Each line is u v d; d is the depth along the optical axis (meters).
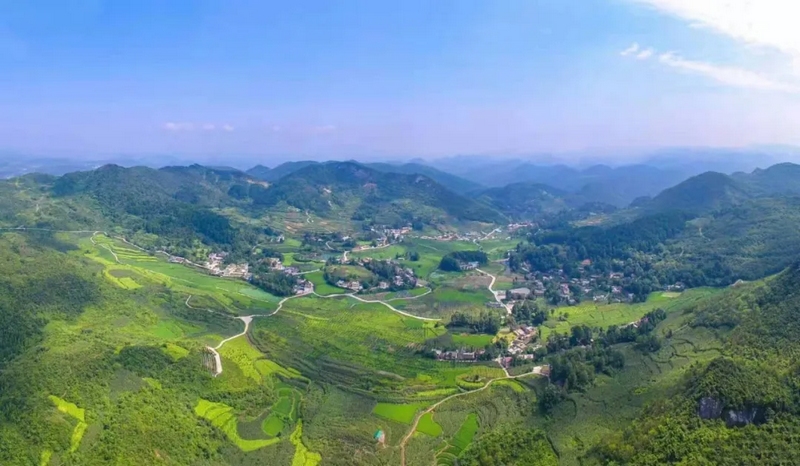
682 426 145.00
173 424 178.12
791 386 145.25
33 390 169.25
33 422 156.00
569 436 176.00
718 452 132.25
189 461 166.00
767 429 134.75
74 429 159.12
